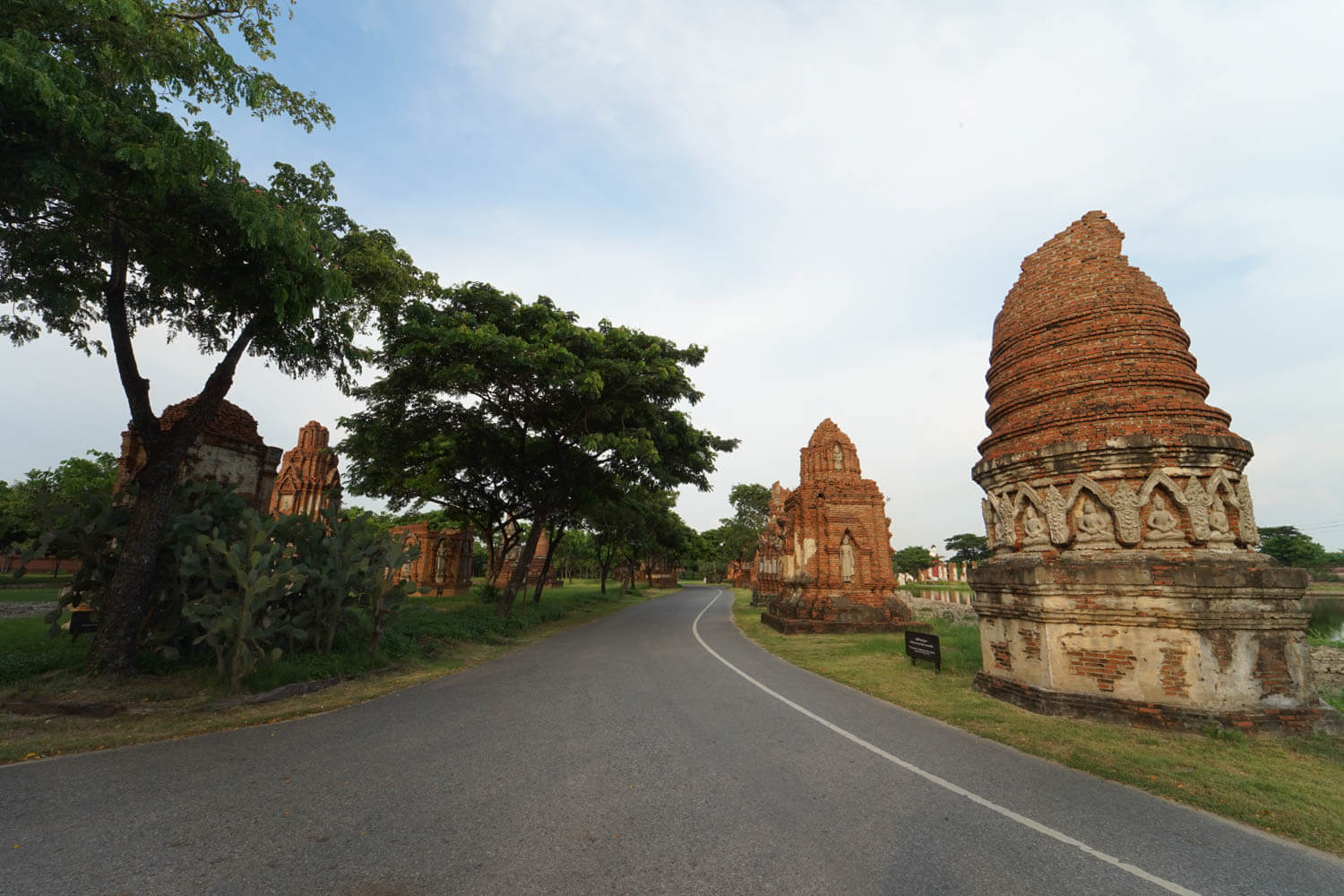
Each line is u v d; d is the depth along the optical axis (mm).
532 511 25016
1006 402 10352
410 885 3455
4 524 32375
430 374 16672
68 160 6555
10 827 4164
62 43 6609
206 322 10648
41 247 8406
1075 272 10000
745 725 7535
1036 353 10133
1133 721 7641
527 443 21625
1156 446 8398
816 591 21188
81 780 5125
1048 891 3611
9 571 37062
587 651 14703
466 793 4965
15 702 7355
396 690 9477
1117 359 9266
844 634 19375
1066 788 5461
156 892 3338
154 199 7445
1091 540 8695
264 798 4773
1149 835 4469
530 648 15289
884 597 21062
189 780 5164
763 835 4277
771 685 10523
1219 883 3775
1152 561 8070
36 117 6016
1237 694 7480
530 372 16375
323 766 5613
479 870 3650
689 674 11508
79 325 10039
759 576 38062
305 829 4207
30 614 15789
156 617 9336
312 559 10547
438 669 11516
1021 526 9703
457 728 7086
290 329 9680
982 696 9508
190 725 6984
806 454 23969
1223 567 7727
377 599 11219
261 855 3799
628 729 7156
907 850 4098
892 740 6996
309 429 23844
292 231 7824
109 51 6715
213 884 3424
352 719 7496
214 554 8867
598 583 72688
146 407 9141
